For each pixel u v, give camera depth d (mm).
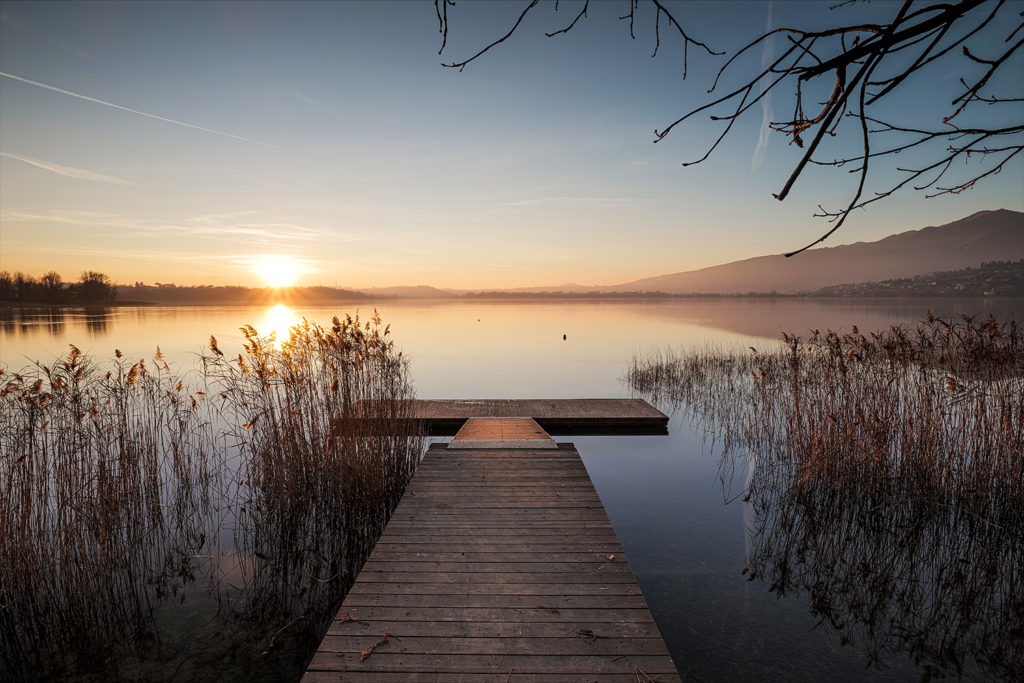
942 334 6516
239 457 8344
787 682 3656
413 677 2689
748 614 4469
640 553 5539
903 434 6426
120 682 3693
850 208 1089
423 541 4324
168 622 4383
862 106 1048
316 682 2652
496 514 4922
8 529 4340
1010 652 3967
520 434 8492
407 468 6992
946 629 4258
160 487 7039
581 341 30484
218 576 5098
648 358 20422
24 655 4012
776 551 5551
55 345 24719
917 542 5676
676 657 3939
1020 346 5922
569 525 4660
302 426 6371
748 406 11789
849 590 4820
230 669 3814
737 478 7824
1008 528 5668
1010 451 5707
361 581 3662
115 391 6027
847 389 7105
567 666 2775
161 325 41625
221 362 6879
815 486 6816
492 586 3590
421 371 19719
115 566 5070
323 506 6195
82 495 5031
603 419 10469
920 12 965
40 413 4727
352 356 6777
